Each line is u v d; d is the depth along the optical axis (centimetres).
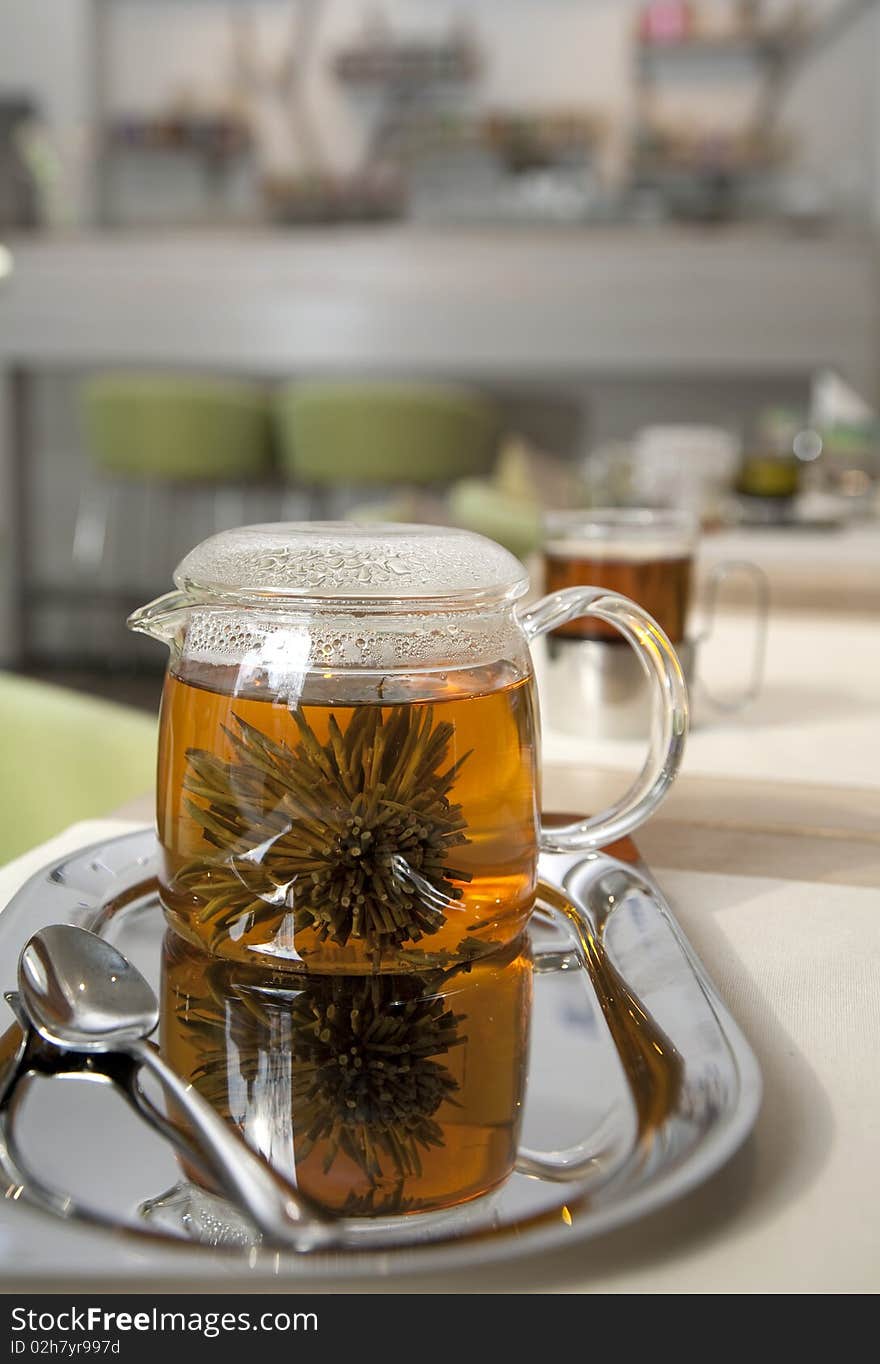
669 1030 50
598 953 56
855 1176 44
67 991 51
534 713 57
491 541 57
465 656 54
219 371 501
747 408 494
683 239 465
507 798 54
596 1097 47
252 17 610
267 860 53
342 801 52
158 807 56
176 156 628
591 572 86
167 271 475
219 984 53
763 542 165
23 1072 48
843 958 56
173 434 439
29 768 88
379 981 53
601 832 60
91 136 533
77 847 66
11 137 527
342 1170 44
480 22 605
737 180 598
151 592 517
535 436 508
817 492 251
